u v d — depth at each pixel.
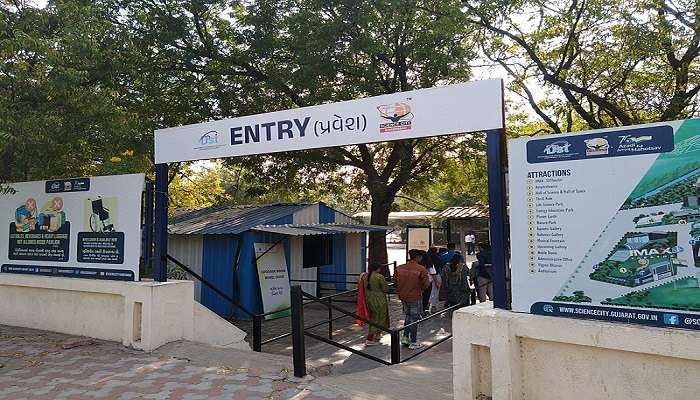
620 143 3.74
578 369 3.82
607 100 13.91
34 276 7.73
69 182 7.53
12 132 7.28
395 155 17.34
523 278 4.10
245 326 11.65
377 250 17.83
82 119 8.66
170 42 13.77
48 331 7.71
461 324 4.26
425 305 12.26
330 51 13.36
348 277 16.55
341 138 5.50
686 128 3.50
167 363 5.98
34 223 7.84
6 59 7.85
